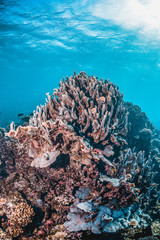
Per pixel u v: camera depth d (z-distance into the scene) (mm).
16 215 3814
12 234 3686
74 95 4852
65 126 3723
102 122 4074
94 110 4418
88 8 17953
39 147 4121
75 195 4105
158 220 4754
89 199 3945
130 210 4004
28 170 4707
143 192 4664
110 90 5418
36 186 4492
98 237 3590
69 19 20594
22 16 19500
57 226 3924
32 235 3793
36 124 4645
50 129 3828
